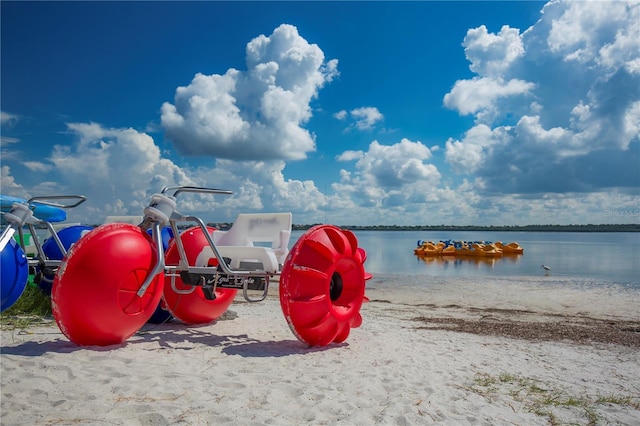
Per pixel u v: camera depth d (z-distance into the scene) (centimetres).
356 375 486
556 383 516
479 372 537
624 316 1111
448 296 1492
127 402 368
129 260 532
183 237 704
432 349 648
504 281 2000
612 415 420
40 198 657
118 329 537
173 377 439
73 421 327
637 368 607
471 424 373
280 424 342
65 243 774
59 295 508
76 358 482
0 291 578
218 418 345
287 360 538
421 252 4050
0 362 459
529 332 859
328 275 605
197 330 710
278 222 663
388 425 357
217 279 621
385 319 966
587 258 3712
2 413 338
